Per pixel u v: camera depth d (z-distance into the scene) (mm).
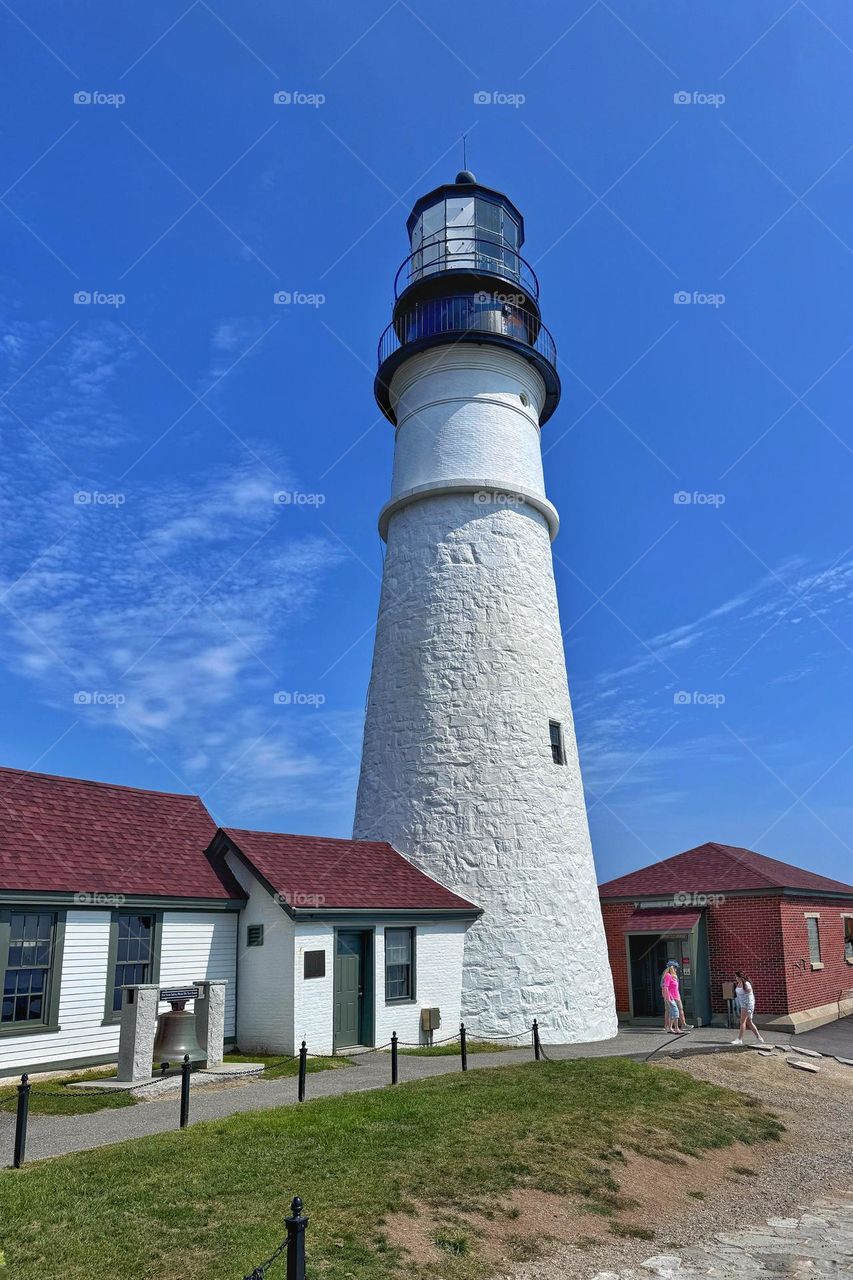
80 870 15438
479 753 20562
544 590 22547
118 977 15570
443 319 23000
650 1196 10180
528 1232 8711
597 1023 20234
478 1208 8906
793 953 25062
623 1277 8250
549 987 19578
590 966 20500
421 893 19156
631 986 26062
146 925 16297
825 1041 21844
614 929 26891
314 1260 7352
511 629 21438
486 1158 10047
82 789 18062
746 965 25016
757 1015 24438
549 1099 12617
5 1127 10922
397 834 20734
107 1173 8734
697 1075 15344
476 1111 11656
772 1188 11266
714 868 27141
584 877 21125
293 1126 10453
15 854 14781
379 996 17812
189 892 16750
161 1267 7039
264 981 16969
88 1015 14844
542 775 20906
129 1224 7672
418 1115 11227
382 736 21781
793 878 27578
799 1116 14188
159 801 19406
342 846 19766
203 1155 9336
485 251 23625
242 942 17609
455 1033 19031
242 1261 7137
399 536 22844
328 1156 9531
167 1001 14305
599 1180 10156
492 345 22766
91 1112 11664
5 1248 7125
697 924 25391
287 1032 16328
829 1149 12961
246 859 17484
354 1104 11594
